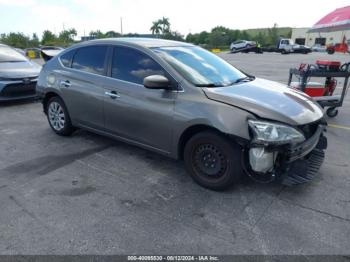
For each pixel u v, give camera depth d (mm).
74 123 4836
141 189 3451
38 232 2693
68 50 4859
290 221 2885
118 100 3980
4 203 3135
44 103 5305
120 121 4074
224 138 3168
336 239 2645
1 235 2650
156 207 3100
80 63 4594
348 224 2848
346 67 6191
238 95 3316
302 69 6305
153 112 3637
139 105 3760
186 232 2721
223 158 3232
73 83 4594
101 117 4324
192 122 3297
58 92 4848
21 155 4375
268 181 3135
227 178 3244
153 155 4379
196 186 3518
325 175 3803
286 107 3240
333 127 5852
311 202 3207
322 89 6418
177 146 3555
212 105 3199
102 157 4312
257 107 3104
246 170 3203
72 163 4117
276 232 2729
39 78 5227
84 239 2615
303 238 2654
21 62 8125
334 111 6578
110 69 4152
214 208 3088
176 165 4062
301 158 3324
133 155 4379
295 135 3029
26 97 7551
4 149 4602
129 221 2867
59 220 2867
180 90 3439
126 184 3564
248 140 3010
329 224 2844
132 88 3834
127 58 3998
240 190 3426
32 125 5852
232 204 3156
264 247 2543
